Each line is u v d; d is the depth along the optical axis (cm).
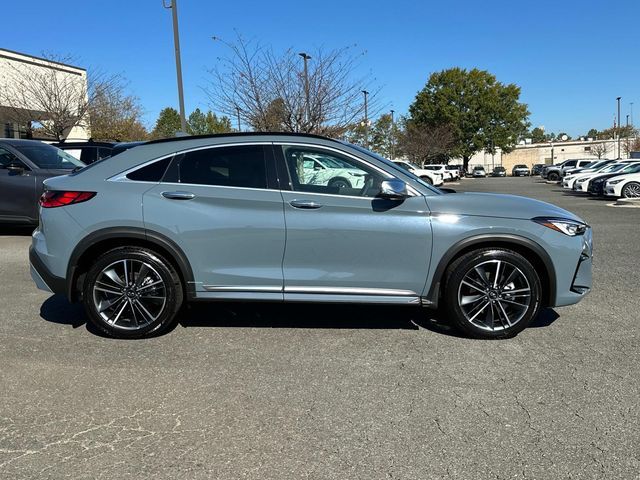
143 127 3634
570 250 443
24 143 988
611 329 483
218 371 392
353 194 444
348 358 416
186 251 442
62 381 374
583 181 2414
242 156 451
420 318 513
